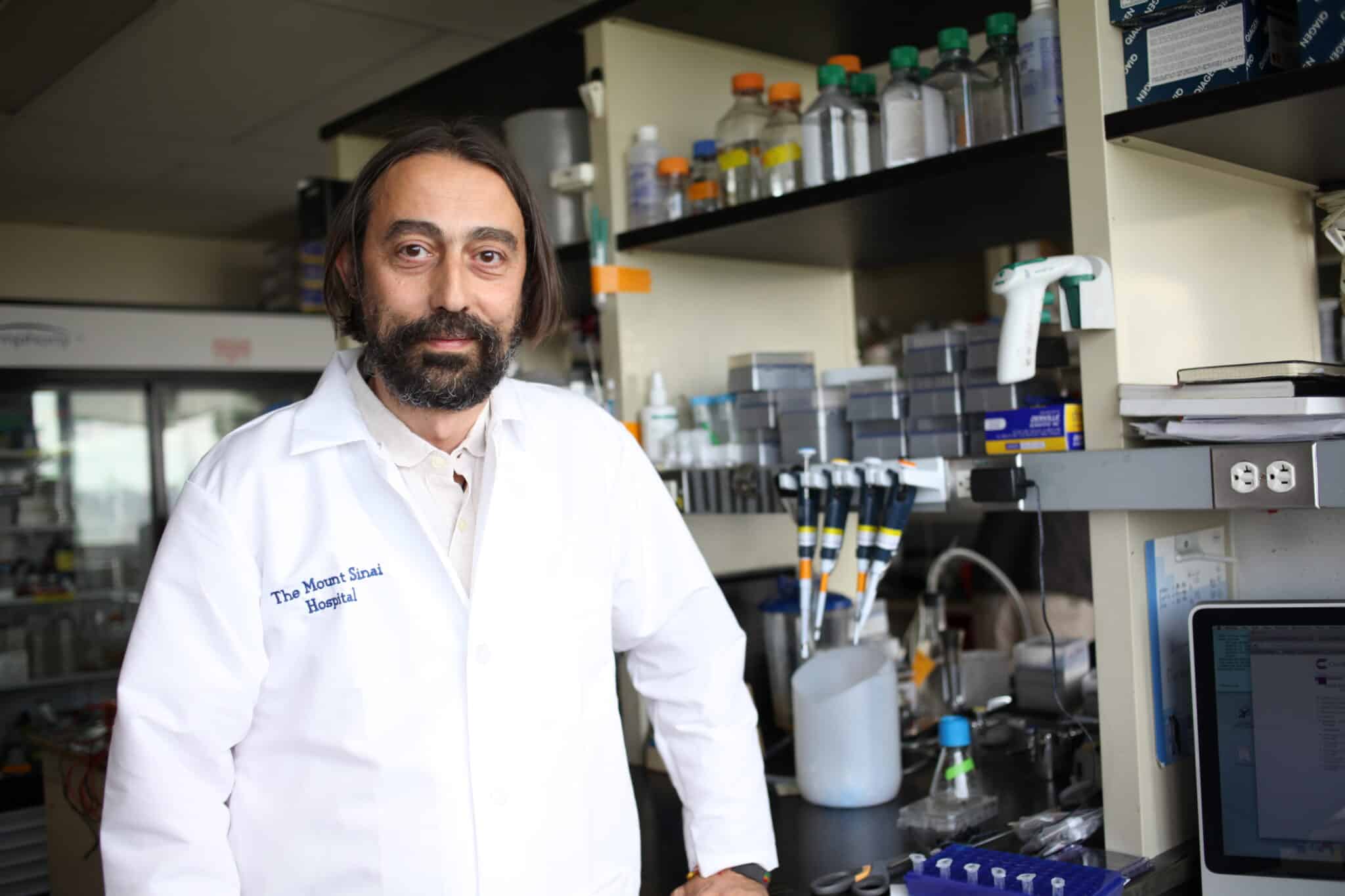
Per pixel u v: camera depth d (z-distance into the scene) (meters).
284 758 1.12
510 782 1.14
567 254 2.22
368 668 1.12
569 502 1.29
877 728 1.74
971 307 5.52
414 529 1.16
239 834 1.13
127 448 4.74
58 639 4.59
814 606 1.98
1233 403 1.25
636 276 2.15
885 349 4.54
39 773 3.25
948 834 1.57
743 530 2.34
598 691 1.27
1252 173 1.60
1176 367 1.48
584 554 1.28
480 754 1.13
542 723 1.18
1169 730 1.42
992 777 1.82
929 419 1.71
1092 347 1.40
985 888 1.25
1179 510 1.48
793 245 2.13
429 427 1.22
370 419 1.24
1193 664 1.29
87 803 2.39
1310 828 1.24
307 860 1.11
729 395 2.04
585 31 2.17
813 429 1.88
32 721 4.20
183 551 1.11
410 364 1.13
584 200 2.28
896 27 2.21
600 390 2.20
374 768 1.10
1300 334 1.76
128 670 1.07
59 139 4.39
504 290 1.17
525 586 1.21
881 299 5.85
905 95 1.72
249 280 6.38
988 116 1.67
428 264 1.14
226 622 1.10
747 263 2.37
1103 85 1.37
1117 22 1.38
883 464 1.61
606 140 2.12
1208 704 1.29
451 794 1.12
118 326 4.14
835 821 1.68
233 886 1.09
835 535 1.70
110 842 1.06
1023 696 2.03
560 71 2.50
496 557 1.19
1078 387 1.79
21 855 3.03
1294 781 1.25
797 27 2.20
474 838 1.12
